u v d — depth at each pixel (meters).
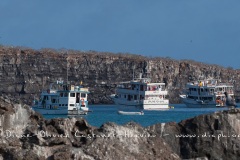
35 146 81.31
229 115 100.50
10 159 79.75
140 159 85.25
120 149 84.69
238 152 98.50
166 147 91.44
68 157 80.31
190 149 97.88
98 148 83.19
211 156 97.75
